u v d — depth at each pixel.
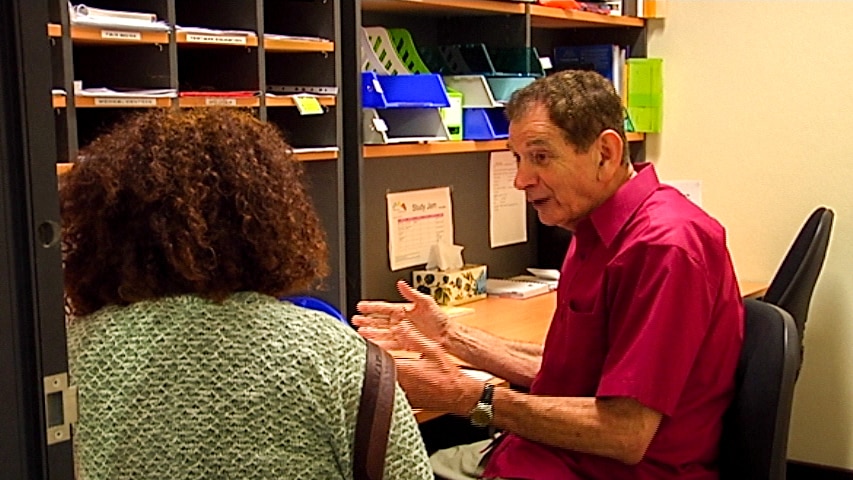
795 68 3.30
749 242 3.44
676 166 3.54
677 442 1.77
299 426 1.15
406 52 2.85
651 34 3.54
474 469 2.05
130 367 1.15
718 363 1.78
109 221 1.18
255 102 2.16
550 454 1.85
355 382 1.19
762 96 3.36
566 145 1.83
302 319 1.20
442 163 3.16
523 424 1.74
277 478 1.14
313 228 1.26
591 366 1.83
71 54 1.77
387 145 2.55
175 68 1.97
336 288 2.52
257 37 2.16
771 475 1.75
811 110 3.28
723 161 3.46
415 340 2.12
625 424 1.67
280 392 1.14
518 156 1.91
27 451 0.70
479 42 3.03
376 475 1.18
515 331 2.66
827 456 3.41
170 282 1.17
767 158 3.38
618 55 3.46
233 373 1.14
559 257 3.57
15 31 0.67
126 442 1.14
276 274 1.21
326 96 2.39
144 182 1.16
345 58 2.48
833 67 3.23
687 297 1.69
